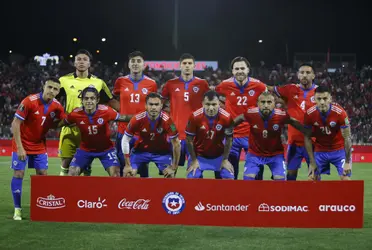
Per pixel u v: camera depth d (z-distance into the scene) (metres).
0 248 4.65
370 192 8.73
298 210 5.45
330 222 5.45
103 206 5.61
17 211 6.00
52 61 29.33
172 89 7.52
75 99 7.41
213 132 6.46
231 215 5.50
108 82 24.95
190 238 5.02
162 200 5.55
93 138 6.57
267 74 26.61
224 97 7.50
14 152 6.14
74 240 4.95
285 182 5.45
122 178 5.59
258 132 6.48
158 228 5.44
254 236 5.12
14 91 23.39
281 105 7.85
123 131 7.52
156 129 6.52
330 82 24.53
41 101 6.21
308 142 6.51
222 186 5.50
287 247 4.71
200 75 25.56
